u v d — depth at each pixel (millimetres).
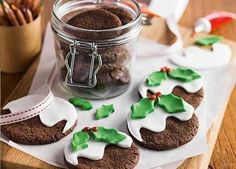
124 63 522
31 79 559
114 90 527
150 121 493
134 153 465
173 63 585
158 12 650
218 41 619
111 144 471
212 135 502
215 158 492
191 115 500
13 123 491
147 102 507
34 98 518
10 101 530
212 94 547
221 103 537
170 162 465
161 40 622
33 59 590
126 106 525
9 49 565
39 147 477
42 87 543
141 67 577
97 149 463
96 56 495
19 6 572
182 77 546
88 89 522
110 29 491
